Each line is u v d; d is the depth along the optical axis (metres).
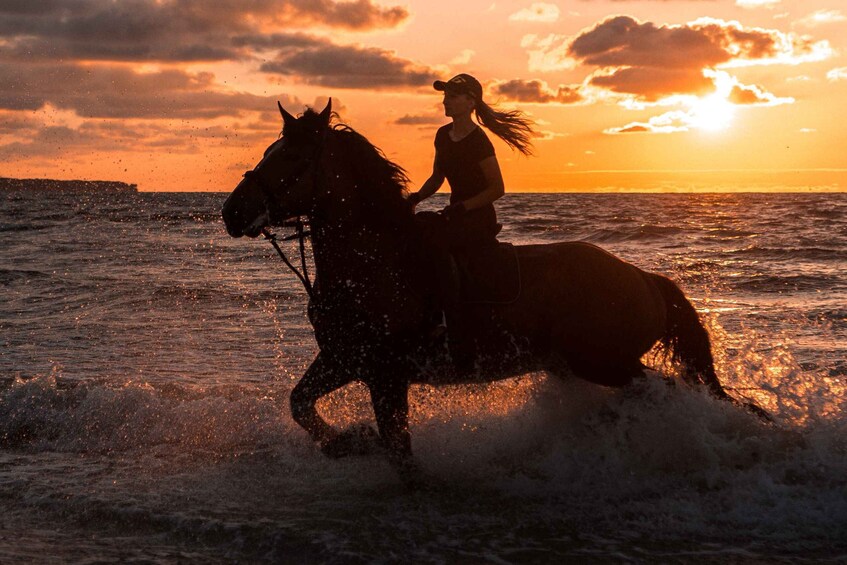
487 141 5.31
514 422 6.24
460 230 5.20
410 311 5.20
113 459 6.31
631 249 26.42
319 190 5.04
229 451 6.45
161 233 36.81
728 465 5.57
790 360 7.78
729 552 4.44
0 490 5.57
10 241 31.59
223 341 11.21
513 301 5.29
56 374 9.04
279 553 4.53
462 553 4.47
